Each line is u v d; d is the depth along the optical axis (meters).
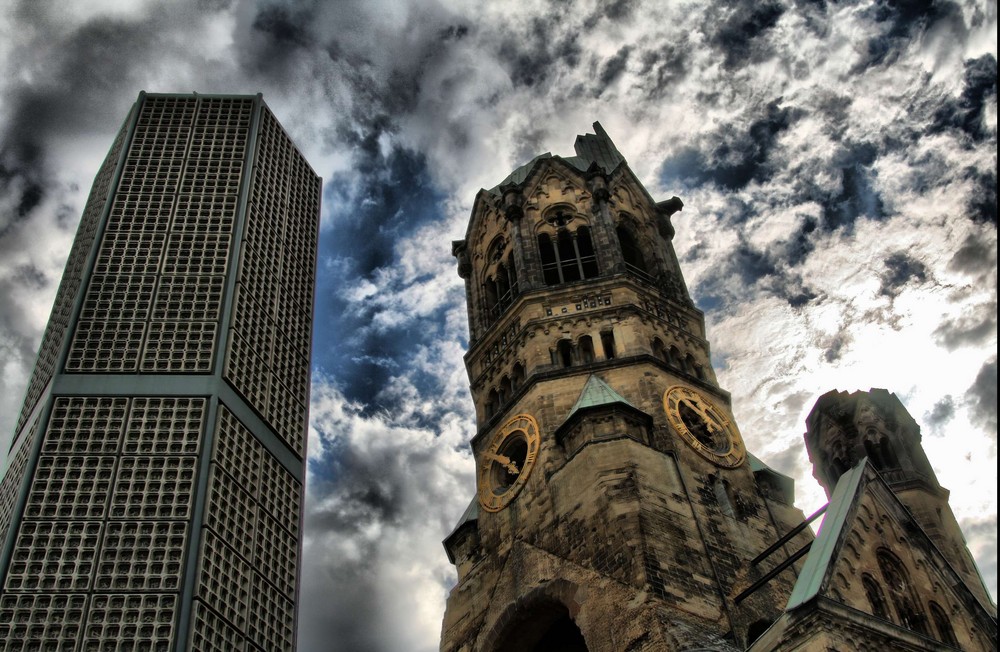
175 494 51.66
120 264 62.38
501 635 58.12
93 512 50.53
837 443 74.69
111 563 48.78
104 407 55.00
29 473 51.66
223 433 55.12
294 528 57.31
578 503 59.28
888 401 75.44
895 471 71.12
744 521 60.97
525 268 77.56
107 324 59.12
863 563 48.31
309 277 71.38
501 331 76.12
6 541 48.94
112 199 66.19
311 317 69.12
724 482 63.38
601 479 58.94
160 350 58.16
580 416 63.19
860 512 51.00
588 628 53.31
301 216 74.00
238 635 49.72
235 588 50.97
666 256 83.00
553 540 59.47
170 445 53.66
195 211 66.44
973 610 50.69
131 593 47.84
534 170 84.50
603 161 91.00
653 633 49.84
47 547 49.06
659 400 65.94
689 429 65.69
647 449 61.34
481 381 75.44
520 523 63.00
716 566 55.78
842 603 44.03
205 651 47.38
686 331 75.44
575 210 82.25
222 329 59.72
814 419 77.25
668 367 69.50
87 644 46.16
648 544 54.47
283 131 76.62
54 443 53.19
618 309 72.81
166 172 68.75
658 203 88.38
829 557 46.69
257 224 67.81
